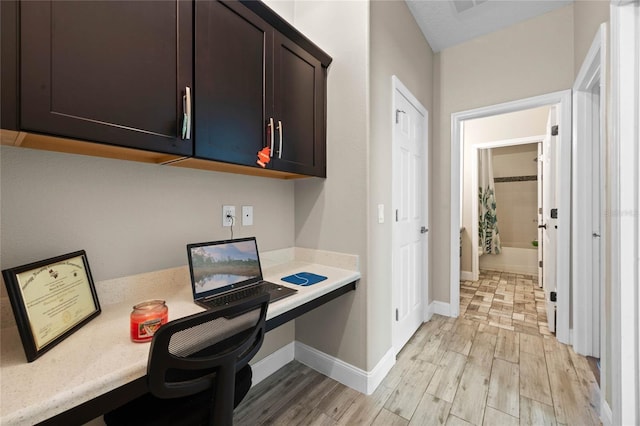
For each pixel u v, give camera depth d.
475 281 4.11
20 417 0.55
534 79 2.38
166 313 0.90
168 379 0.82
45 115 0.73
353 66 1.68
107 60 0.84
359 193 1.67
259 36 1.34
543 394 1.62
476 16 2.38
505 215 4.94
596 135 2.02
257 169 1.45
